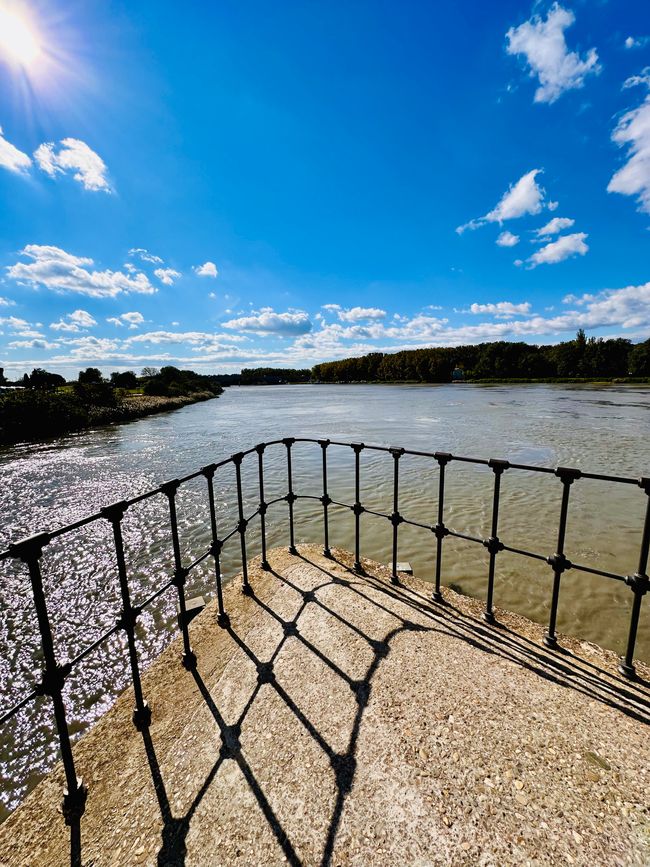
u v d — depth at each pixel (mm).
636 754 1790
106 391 32219
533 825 1505
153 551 6801
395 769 1751
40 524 8938
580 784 1652
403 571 3777
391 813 1580
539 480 10008
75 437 21578
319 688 2256
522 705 2076
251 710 2160
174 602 5160
